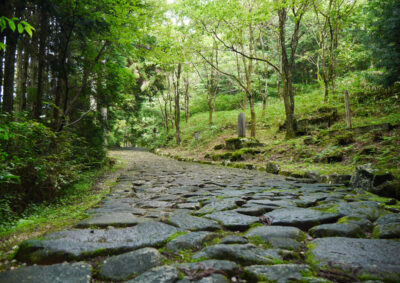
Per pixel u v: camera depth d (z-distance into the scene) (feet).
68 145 19.47
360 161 22.63
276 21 57.57
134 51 32.12
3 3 18.84
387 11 30.14
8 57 22.09
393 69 30.25
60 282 4.71
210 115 64.64
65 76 25.23
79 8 22.72
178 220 8.96
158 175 25.85
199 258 5.84
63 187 17.70
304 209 10.19
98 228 8.30
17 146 14.69
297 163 28.76
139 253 5.93
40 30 25.39
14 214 12.30
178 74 66.23
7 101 22.02
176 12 42.14
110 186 19.35
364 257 5.61
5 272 5.05
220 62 76.79
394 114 31.58
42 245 6.28
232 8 35.42
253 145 41.45
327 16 44.19
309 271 5.07
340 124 35.35
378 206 10.25
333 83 49.34
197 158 46.80
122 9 24.81
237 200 12.27
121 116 80.64
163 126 95.14
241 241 6.83
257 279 4.82
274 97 85.66
